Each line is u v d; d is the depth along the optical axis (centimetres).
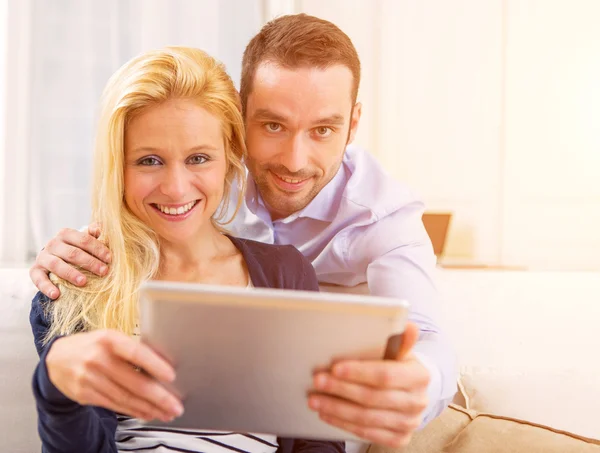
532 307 128
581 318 127
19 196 294
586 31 307
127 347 69
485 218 317
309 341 69
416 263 123
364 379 69
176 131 97
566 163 311
